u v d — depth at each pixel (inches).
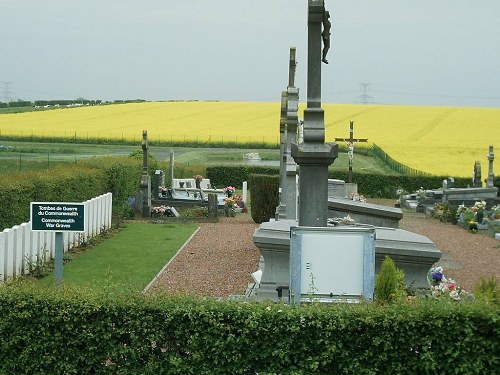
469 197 1633.9
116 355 340.8
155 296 351.3
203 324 333.4
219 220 1264.8
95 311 341.4
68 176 907.4
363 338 327.0
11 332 347.9
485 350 323.9
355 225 699.4
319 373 327.3
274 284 552.4
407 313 326.3
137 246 893.8
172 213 1267.2
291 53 835.4
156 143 2847.0
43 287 365.1
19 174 842.2
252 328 328.5
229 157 2551.7
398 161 2374.5
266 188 1228.5
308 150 473.4
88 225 903.1
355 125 3097.9
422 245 552.4
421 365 324.5
